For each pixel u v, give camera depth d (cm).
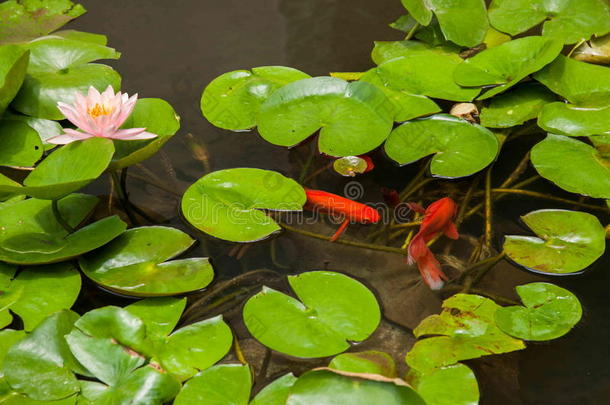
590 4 279
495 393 160
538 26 294
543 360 167
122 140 217
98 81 250
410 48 278
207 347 165
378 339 173
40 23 299
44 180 190
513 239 198
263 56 279
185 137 239
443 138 227
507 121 236
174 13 308
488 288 187
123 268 186
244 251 199
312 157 232
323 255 198
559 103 236
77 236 191
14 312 173
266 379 163
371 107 232
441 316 174
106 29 296
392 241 203
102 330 162
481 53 257
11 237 190
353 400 143
